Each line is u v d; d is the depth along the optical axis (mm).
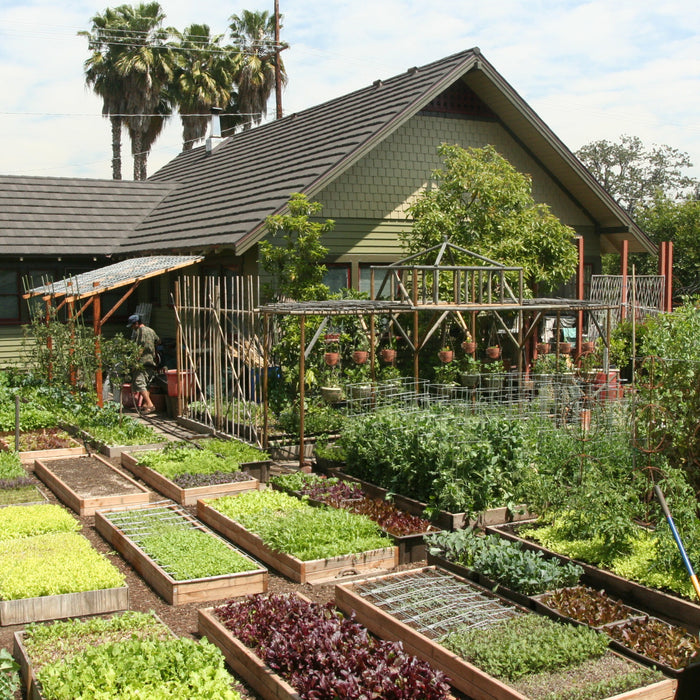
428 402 11922
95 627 5809
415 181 17734
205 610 6238
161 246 17594
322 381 13844
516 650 5418
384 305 12492
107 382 16672
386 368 14398
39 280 20094
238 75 41219
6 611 6297
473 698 5344
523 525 8406
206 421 14297
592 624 6070
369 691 4789
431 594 6668
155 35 38812
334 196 16609
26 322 19859
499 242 16703
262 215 14867
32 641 5598
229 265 16516
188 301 14852
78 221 21562
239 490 10000
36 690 4992
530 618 6109
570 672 5359
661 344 8812
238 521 8492
